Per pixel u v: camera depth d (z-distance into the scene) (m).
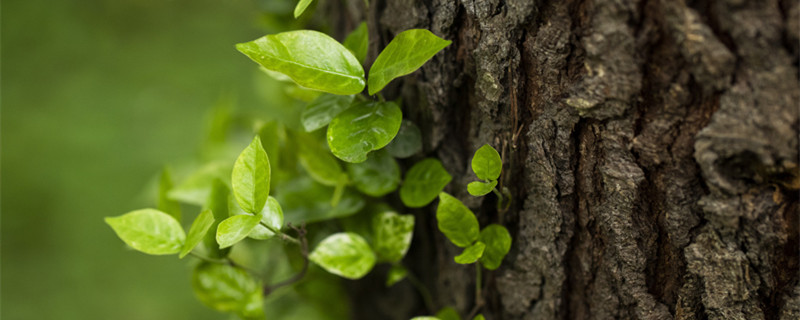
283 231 0.51
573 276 0.48
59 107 1.53
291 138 0.51
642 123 0.44
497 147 0.48
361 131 0.46
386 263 0.55
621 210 0.46
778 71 0.42
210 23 1.81
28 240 1.33
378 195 0.49
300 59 0.45
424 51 0.44
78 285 1.27
